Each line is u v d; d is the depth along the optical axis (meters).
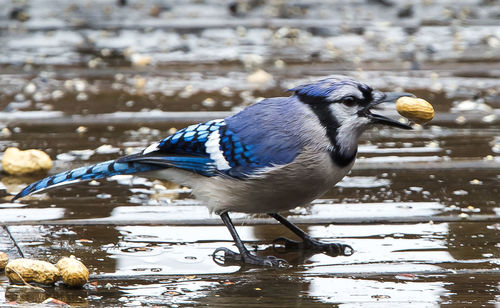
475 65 13.82
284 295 6.05
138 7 17.70
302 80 12.86
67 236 7.33
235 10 17.45
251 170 6.86
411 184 8.85
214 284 6.30
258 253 7.11
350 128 6.85
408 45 15.02
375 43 15.14
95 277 6.41
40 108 11.53
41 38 15.25
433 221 7.79
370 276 6.49
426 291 6.13
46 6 17.67
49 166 9.20
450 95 12.23
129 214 7.94
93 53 14.43
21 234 7.35
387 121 6.89
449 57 14.30
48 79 12.97
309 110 6.86
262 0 18.31
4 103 11.72
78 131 10.65
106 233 7.44
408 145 10.23
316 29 16.08
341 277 6.47
